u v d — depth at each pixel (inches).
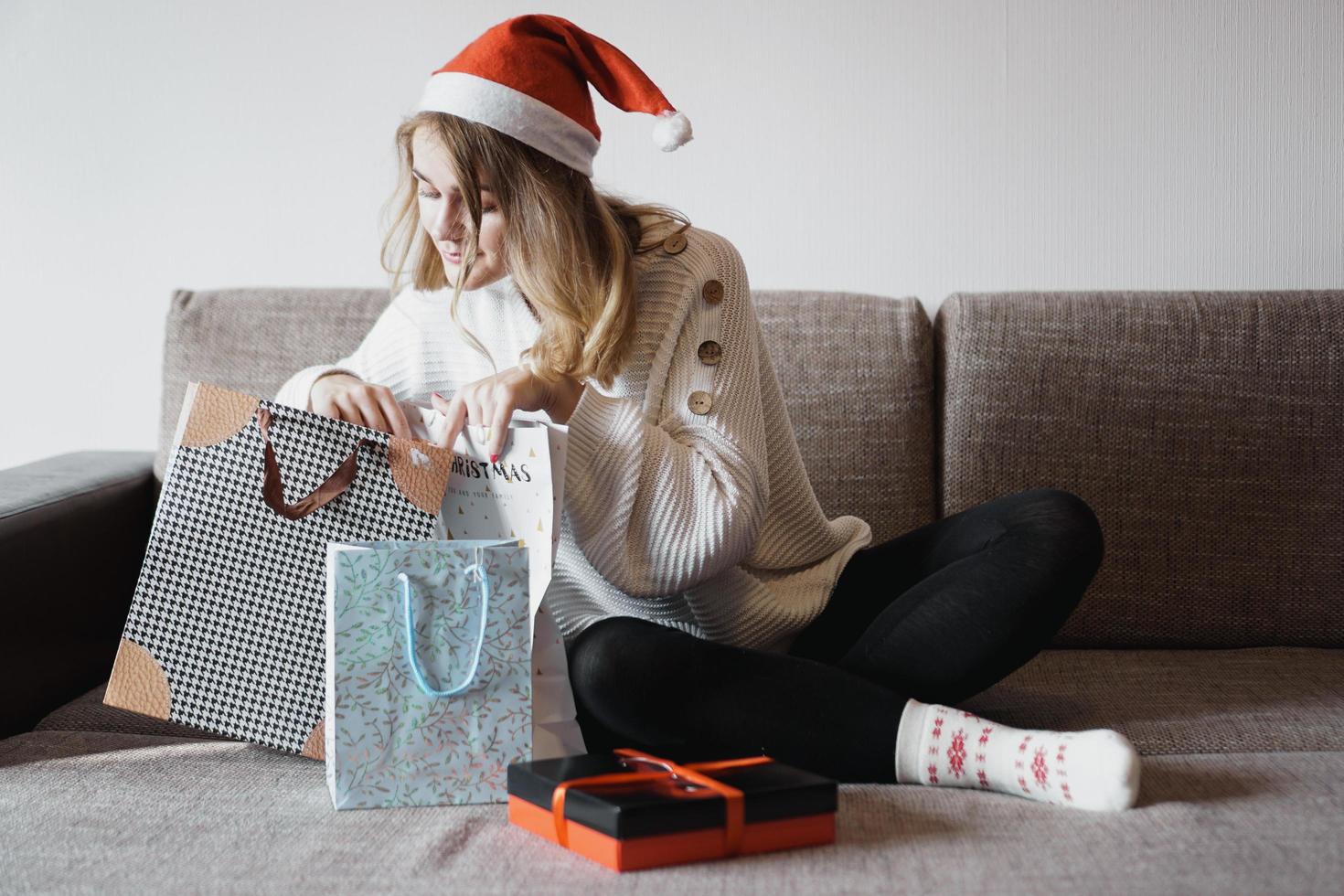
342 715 41.1
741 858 36.0
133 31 76.4
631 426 48.8
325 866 35.7
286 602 45.4
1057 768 39.5
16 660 52.8
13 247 77.6
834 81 74.2
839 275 75.0
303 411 46.1
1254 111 72.8
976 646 45.1
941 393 67.5
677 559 49.0
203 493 45.7
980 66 73.6
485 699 42.2
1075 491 64.7
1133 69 73.1
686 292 54.1
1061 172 73.8
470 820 39.6
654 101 53.2
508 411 46.1
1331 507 63.7
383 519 45.8
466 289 54.2
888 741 42.5
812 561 57.7
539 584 44.7
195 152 76.7
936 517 66.7
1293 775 42.4
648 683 44.8
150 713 44.8
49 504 57.2
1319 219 73.0
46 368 77.6
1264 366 64.6
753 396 53.8
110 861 36.6
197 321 69.6
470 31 75.1
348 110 75.9
